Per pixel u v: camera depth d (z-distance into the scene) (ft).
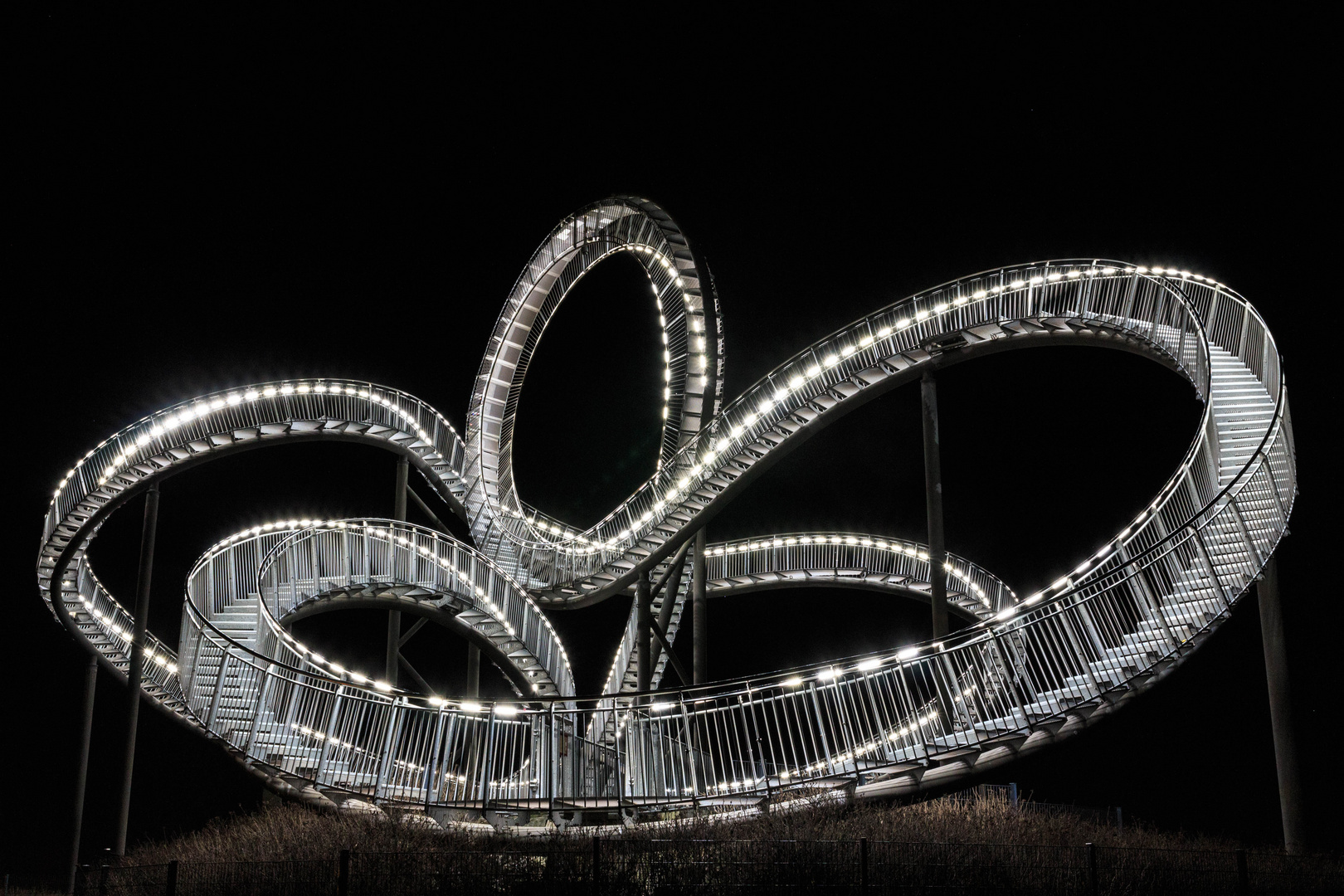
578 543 98.27
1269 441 55.36
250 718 62.44
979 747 51.55
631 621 96.43
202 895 41.19
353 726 60.23
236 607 80.69
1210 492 60.23
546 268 113.70
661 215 101.40
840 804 52.37
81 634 94.02
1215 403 64.59
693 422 95.50
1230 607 52.65
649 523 87.20
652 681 91.76
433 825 55.42
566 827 56.65
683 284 99.50
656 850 42.37
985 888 38.63
